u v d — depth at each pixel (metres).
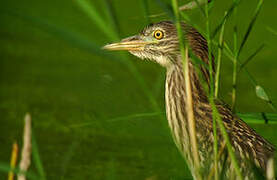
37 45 20.78
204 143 10.13
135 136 15.02
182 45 7.87
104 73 18.48
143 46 11.04
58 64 19.45
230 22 21.22
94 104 16.52
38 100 17.17
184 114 10.48
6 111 16.59
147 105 16.06
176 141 10.69
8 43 20.86
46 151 14.47
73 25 21.53
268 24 21.31
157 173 13.32
